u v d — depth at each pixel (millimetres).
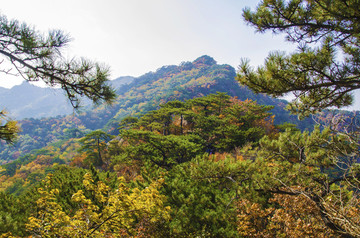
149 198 5703
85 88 3402
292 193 5465
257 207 6324
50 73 3049
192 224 7367
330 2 3539
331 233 4680
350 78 3701
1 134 2457
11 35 2508
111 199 5434
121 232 5883
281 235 5777
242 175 6793
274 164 7035
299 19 4344
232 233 6699
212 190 8578
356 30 3580
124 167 24891
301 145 6914
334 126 3514
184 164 10094
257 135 23453
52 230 4992
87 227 5262
